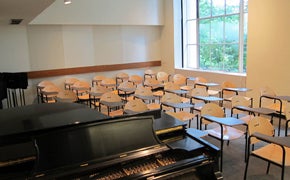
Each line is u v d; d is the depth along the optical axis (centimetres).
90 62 761
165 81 754
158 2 812
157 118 260
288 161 254
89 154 181
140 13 782
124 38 805
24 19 535
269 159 259
